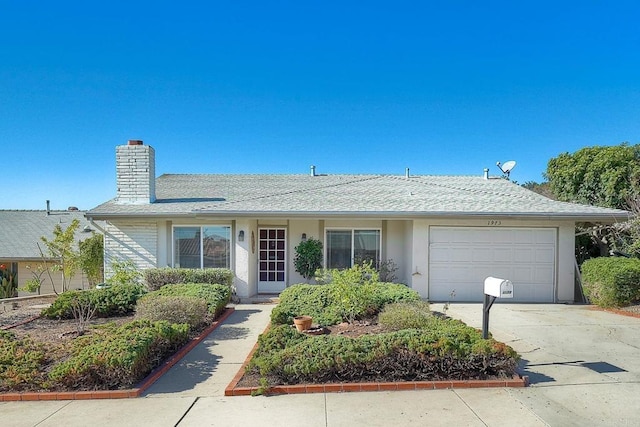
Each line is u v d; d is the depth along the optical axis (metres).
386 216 12.11
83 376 5.37
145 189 13.62
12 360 5.68
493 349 5.55
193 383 5.66
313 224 14.05
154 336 6.24
